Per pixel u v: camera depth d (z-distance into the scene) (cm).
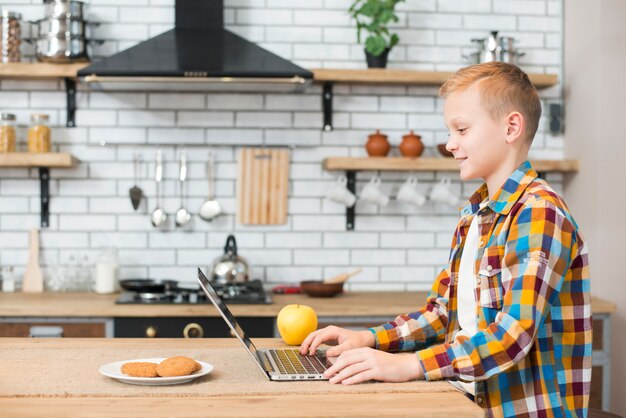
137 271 429
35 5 426
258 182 432
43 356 197
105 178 428
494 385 177
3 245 424
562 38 446
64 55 396
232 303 376
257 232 434
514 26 446
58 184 426
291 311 219
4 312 363
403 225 440
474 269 186
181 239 431
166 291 396
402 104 439
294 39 435
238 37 405
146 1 428
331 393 165
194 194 431
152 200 429
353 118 437
